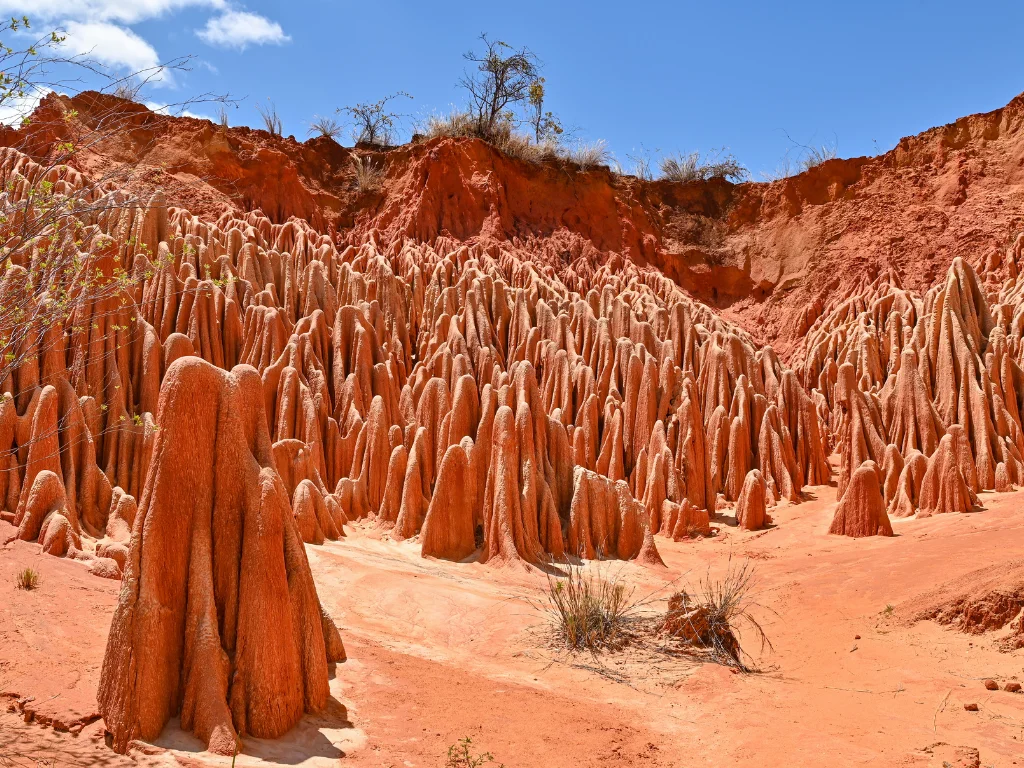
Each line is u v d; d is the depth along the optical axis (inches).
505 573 525.3
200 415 275.1
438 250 1210.6
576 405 863.7
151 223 785.6
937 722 299.1
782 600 486.9
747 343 1090.7
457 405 639.8
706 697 343.0
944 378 869.2
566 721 300.5
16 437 472.4
